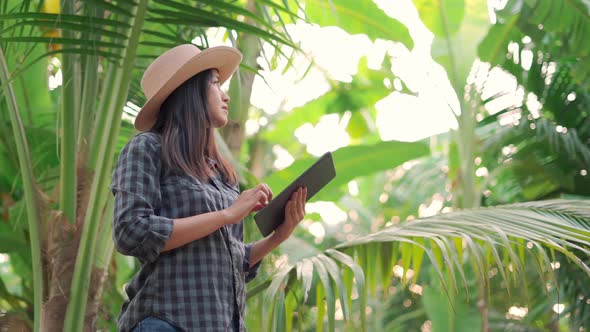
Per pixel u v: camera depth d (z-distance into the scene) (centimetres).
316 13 613
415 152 604
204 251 193
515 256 256
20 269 466
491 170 602
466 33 600
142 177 190
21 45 354
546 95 576
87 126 278
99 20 258
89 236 263
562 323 721
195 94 204
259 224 212
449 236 271
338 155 606
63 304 264
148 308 189
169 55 214
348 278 293
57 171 379
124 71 266
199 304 190
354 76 740
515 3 546
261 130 814
